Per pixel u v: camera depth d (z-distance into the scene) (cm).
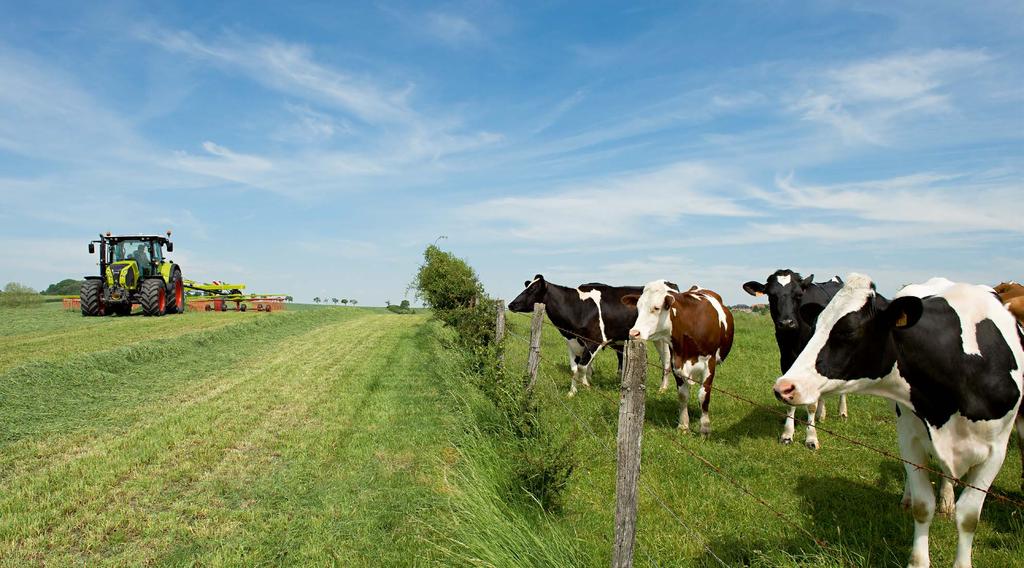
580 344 1097
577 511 539
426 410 915
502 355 1030
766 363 1423
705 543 431
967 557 409
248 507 561
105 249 2512
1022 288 587
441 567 433
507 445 662
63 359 1181
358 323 2697
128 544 488
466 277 1936
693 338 795
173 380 1177
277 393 1056
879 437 811
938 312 417
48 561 458
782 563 416
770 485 614
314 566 450
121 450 716
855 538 481
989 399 404
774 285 831
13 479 619
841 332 399
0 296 3266
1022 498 572
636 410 351
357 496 582
